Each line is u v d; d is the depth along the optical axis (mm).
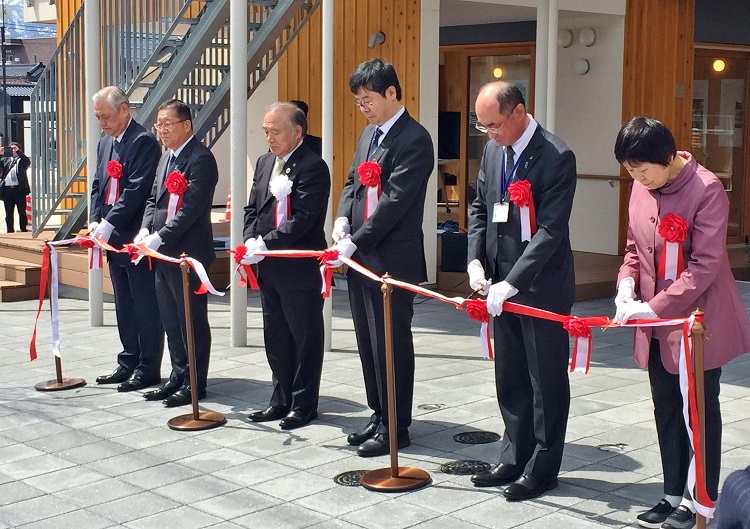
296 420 5594
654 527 4105
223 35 10031
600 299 9867
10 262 10789
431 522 4207
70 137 10555
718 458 4055
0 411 6000
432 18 9984
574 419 5664
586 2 11094
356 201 5133
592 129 11938
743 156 13078
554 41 9406
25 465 5035
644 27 11703
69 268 10367
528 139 4426
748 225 13203
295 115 5516
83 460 5098
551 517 4234
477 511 4316
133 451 5227
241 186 7398
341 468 4918
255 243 5457
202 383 6191
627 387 6402
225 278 10422
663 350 4004
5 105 32219
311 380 5633
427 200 10133
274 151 5547
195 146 6051
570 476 4730
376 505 4414
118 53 9797
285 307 5559
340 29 10609
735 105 12938
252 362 7199
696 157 12664
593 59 11844
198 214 5965
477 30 12516
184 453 5184
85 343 8000
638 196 4184
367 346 5207
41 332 8500
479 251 4660
